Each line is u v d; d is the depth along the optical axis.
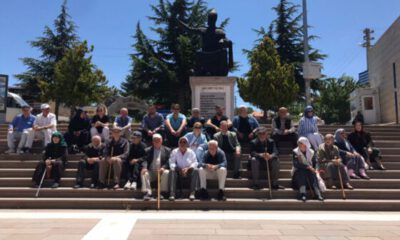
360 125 9.77
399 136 12.54
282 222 6.42
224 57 13.04
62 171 8.75
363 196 8.15
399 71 18.55
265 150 8.73
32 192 8.16
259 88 23.34
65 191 8.13
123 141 8.71
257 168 8.48
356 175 8.97
